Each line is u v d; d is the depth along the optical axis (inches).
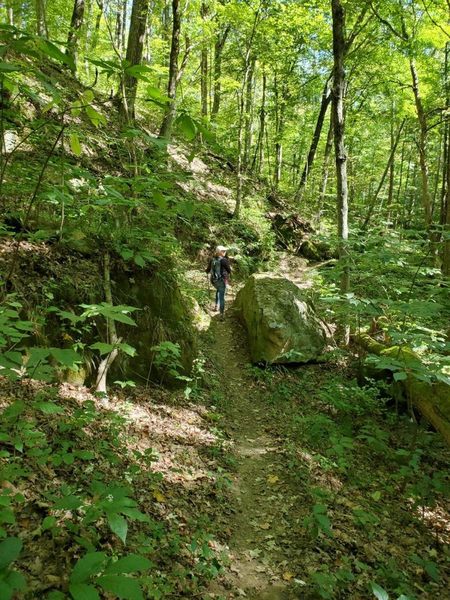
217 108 818.8
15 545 39.5
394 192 1257.4
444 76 555.2
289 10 538.6
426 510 188.7
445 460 224.8
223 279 411.5
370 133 984.9
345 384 301.3
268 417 261.9
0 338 74.3
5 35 55.3
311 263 641.0
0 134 73.5
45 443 132.5
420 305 209.5
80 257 220.7
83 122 294.0
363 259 289.1
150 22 497.7
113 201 107.7
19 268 191.0
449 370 228.8
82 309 208.2
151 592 112.3
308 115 957.8
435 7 459.8
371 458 223.5
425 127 538.6
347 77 668.1
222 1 533.6
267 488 188.5
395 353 276.7
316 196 893.2
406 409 273.3
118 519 51.3
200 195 587.8
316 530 136.9
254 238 599.5
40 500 120.1
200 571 130.7
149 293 249.6
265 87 825.5
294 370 332.5
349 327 367.6
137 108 697.0
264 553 149.1
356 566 145.8
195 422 227.3
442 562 158.1
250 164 914.7
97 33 456.4
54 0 494.6
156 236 218.7
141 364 237.6
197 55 709.3
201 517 155.6
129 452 171.0
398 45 514.9
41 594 95.8
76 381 198.8
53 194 90.5
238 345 364.8
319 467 206.4
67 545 110.4
